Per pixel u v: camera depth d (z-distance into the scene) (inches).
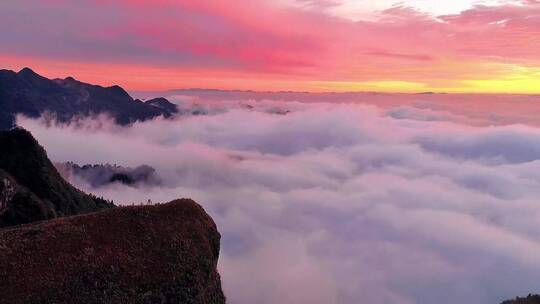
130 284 1982.0
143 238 2265.0
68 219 2329.0
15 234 2142.0
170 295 2046.0
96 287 1913.1
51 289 1843.0
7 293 1784.0
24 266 1924.2
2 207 3567.9
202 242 2427.4
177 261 2185.0
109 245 2155.5
